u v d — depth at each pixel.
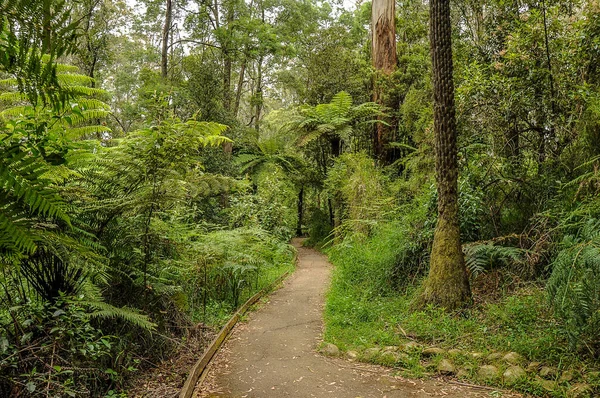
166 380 3.57
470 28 8.20
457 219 5.03
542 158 5.96
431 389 3.44
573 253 3.32
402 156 11.94
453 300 4.86
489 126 6.17
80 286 3.34
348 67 16.16
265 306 6.70
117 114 18.88
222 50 17.11
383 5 12.22
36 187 1.24
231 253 6.58
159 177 3.75
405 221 7.08
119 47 20.25
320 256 14.08
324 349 4.47
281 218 13.96
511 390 3.29
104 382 3.14
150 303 4.04
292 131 14.91
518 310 4.36
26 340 2.73
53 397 2.50
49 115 2.54
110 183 3.71
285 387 3.58
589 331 3.38
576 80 5.57
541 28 5.67
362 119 13.69
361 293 6.56
